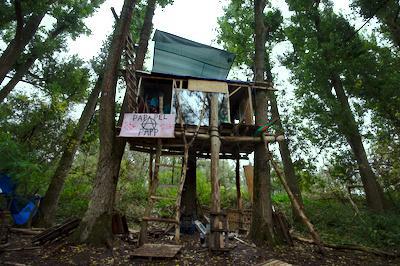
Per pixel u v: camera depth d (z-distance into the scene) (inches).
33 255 264.2
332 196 680.4
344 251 335.3
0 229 299.9
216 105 388.2
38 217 434.6
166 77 420.2
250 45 667.4
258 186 383.6
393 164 620.7
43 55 549.6
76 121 504.4
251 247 329.4
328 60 596.7
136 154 845.8
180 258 276.2
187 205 464.4
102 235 299.1
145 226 321.1
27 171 347.3
